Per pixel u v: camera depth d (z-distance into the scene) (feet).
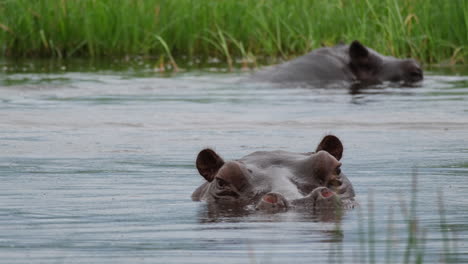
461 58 227.61
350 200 83.41
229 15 254.47
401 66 193.77
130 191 91.25
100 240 67.77
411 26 229.66
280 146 120.16
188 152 117.70
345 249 63.41
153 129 137.59
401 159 110.11
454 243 65.36
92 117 148.77
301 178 83.92
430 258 60.90
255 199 81.61
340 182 84.79
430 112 150.00
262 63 234.38
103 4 253.03
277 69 197.06
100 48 253.44
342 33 242.99
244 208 79.82
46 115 150.61
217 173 85.46
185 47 255.29
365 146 120.26
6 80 194.18
